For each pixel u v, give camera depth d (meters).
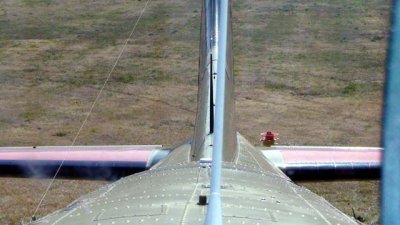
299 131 26.12
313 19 46.84
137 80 34.78
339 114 28.61
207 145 9.30
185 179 7.55
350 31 43.62
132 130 26.22
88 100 31.06
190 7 51.19
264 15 47.97
